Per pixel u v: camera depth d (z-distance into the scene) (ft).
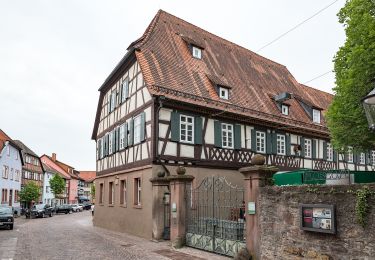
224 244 38.27
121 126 72.02
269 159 74.90
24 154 187.21
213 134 64.85
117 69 73.05
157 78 60.80
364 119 45.65
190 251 41.42
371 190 22.65
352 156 99.30
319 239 25.79
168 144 57.98
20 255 40.24
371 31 39.68
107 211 77.20
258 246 31.55
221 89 69.87
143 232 57.57
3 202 146.00
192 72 69.36
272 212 30.12
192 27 84.12
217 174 63.82
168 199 53.88
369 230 22.54
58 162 295.07
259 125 73.61
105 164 82.02
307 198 26.91
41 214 131.44
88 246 47.14
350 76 42.96
